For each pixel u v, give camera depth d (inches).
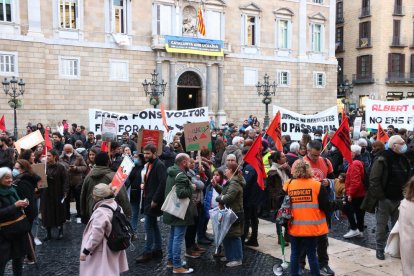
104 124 598.2
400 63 2048.5
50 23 1226.0
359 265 341.7
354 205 414.3
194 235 370.6
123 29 1344.7
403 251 227.9
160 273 331.9
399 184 341.7
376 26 2017.7
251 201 383.2
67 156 494.0
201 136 427.5
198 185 375.9
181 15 1424.7
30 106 1185.4
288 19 1649.9
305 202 281.3
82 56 1270.9
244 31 1552.7
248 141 437.7
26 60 1175.0
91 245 249.9
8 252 278.8
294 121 645.3
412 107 701.9
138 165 425.1
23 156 352.5
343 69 2196.1
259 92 1456.7
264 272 332.2
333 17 1758.1
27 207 308.3
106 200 263.4
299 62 1676.9
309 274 326.3
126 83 1342.3
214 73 1499.8
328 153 488.7
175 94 1416.1
